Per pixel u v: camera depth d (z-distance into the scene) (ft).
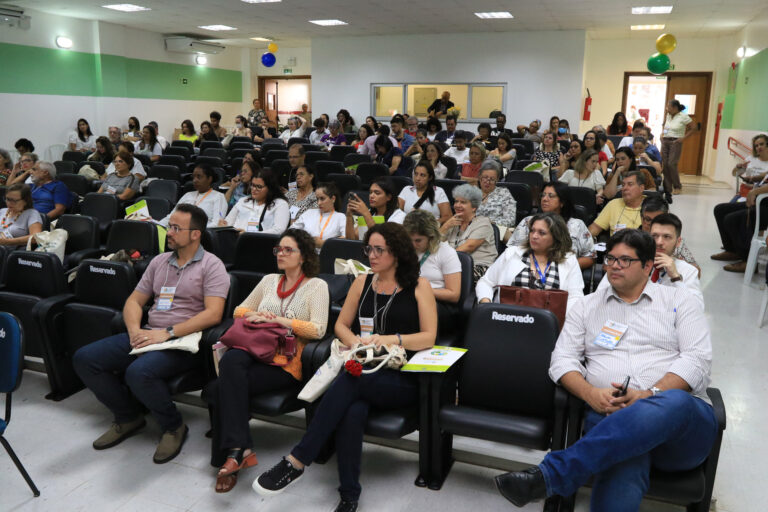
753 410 9.37
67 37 38.68
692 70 44.70
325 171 21.94
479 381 7.32
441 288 9.17
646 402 5.84
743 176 20.52
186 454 8.30
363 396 7.09
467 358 7.41
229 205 17.57
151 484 7.60
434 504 7.14
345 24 39.17
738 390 10.07
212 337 8.42
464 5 32.01
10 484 7.57
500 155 24.99
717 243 21.36
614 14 33.88
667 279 8.62
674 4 30.58
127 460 8.16
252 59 55.93
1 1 32.94
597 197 17.61
